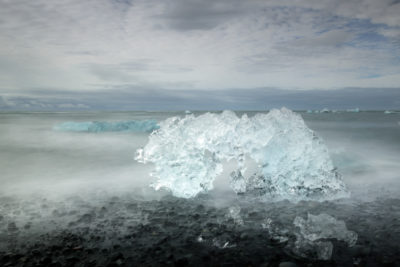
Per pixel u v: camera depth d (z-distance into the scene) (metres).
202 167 3.35
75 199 3.21
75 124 13.57
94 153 6.76
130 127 13.23
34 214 2.75
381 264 1.84
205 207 2.92
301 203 3.01
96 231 2.35
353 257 1.92
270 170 3.40
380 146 7.48
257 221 2.53
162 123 3.61
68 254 2.00
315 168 3.33
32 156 6.34
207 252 2.01
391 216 2.62
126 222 2.53
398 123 19.19
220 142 3.68
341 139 9.30
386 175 4.22
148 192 3.48
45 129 13.78
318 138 3.46
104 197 3.28
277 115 3.68
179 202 3.09
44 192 3.50
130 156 6.30
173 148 3.39
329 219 2.42
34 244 2.14
